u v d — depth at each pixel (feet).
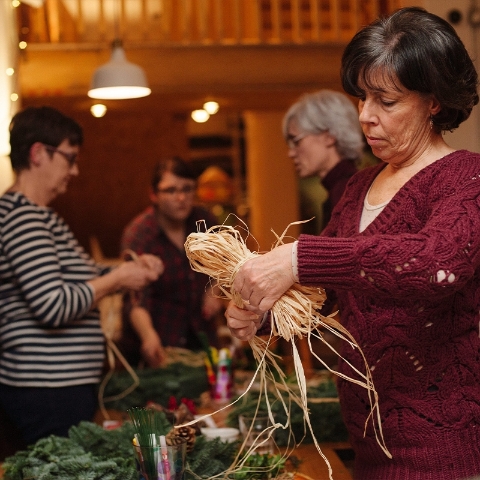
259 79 21.56
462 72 5.13
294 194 31.30
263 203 31.22
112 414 9.56
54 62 20.85
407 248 4.54
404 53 4.98
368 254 4.58
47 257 8.37
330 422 7.62
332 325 5.40
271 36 23.79
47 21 21.44
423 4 11.07
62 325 8.66
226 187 38.17
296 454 7.27
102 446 6.62
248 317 5.43
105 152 30.73
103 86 14.08
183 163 12.69
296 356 5.23
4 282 8.55
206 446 6.25
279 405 7.80
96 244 29.19
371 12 22.00
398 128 5.23
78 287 8.54
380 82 5.09
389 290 4.59
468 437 5.28
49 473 5.79
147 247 12.61
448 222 4.72
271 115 30.89
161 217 12.87
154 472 5.40
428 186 5.26
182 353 11.83
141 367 12.21
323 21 23.86
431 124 5.39
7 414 8.67
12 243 8.34
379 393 5.45
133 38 23.35
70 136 8.92
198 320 12.89
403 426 5.35
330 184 9.30
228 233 5.35
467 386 5.33
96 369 8.98
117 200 30.89
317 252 4.72
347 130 9.18
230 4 23.30
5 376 8.62
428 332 5.25
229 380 9.64
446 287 4.53
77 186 30.73
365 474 5.75
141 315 11.80
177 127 30.91
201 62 21.38
